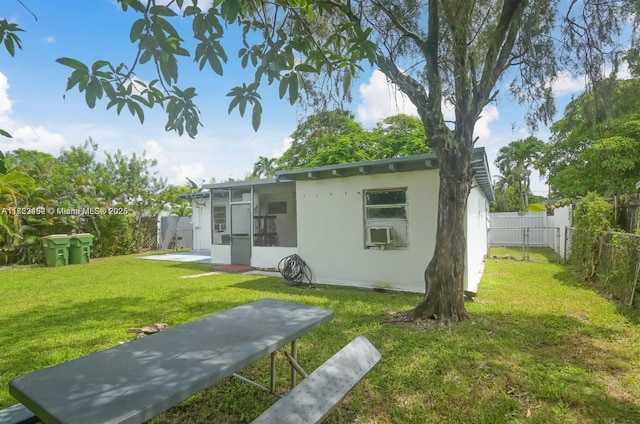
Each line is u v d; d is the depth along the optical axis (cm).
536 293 626
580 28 409
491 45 415
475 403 262
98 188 1432
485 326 435
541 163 1659
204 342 214
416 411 253
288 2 225
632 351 357
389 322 462
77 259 1191
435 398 271
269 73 224
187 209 1959
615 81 406
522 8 405
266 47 227
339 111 377
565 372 310
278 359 343
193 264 1150
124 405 142
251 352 199
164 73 198
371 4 426
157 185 1906
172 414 259
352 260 735
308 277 790
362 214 724
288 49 233
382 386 289
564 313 494
